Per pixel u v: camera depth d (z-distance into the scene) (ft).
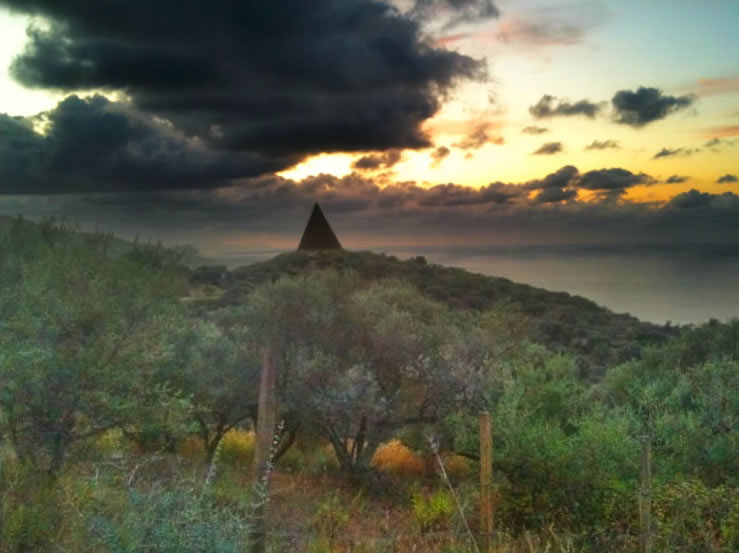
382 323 52.49
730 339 70.03
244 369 47.47
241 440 54.03
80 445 27.68
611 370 69.67
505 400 36.70
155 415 29.96
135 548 14.30
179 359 41.75
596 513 30.07
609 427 33.55
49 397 26.14
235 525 16.19
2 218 37.27
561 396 41.91
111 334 28.99
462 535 28.27
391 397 50.34
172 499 15.52
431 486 46.44
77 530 17.79
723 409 36.99
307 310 51.39
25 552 17.98
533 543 27.63
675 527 24.73
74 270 33.53
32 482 22.68
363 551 28.40
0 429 25.25
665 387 48.24
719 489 26.78
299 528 30.81
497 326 63.26
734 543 23.80
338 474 49.16
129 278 36.14
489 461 25.59
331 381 49.37
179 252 42.80
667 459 33.50
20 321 26.86
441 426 47.62
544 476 31.19
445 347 51.70
